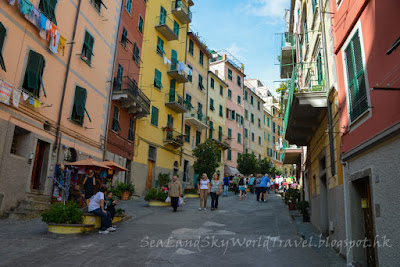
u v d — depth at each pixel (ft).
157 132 85.05
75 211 28.53
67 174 46.26
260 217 43.57
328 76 30.01
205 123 112.57
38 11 39.91
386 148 17.19
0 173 33.63
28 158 38.45
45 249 22.36
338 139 26.35
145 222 36.99
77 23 50.83
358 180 21.83
